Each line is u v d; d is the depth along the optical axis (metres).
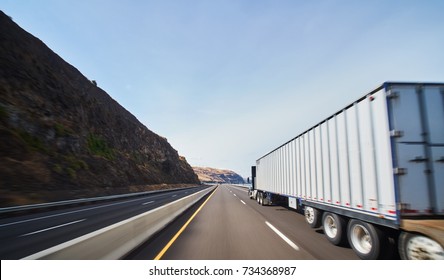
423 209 5.44
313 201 9.91
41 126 30.27
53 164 27.61
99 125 48.72
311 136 10.27
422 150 5.66
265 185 20.67
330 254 6.76
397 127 5.69
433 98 5.89
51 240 8.96
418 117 5.78
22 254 7.18
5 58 32.47
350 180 7.21
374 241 6.11
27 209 17.20
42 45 43.88
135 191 42.47
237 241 8.10
